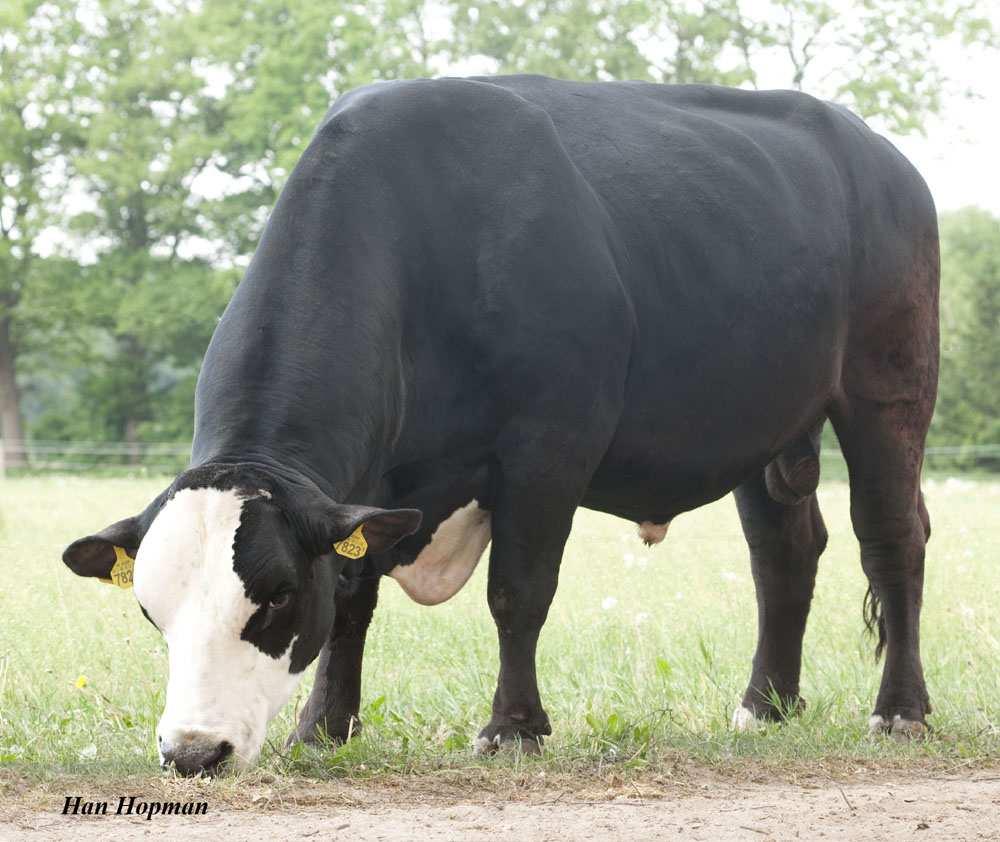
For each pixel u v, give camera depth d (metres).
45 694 6.63
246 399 5.30
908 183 7.64
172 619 4.73
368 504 5.68
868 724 6.81
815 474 7.25
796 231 6.89
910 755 6.08
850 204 7.29
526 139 6.12
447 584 6.12
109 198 47.00
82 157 44.69
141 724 6.24
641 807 4.91
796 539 7.44
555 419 5.88
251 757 4.78
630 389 6.30
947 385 44.94
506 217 5.94
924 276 7.56
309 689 7.02
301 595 4.90
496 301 5.84
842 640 8.68
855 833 4.51
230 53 44.50
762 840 4.41
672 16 42.16
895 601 7.16
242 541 4.76
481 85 6.26
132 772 5.34
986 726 6.67
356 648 6.17
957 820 4.69
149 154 44.78
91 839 4.29
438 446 5.88
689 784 5.38
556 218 6.00
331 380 5.41
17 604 8.45
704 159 6.75
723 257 6.56
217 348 5.52
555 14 43.84
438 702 6.89
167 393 48.62
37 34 45.53
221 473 4.91
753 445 6.80
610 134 6.61
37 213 45.03
